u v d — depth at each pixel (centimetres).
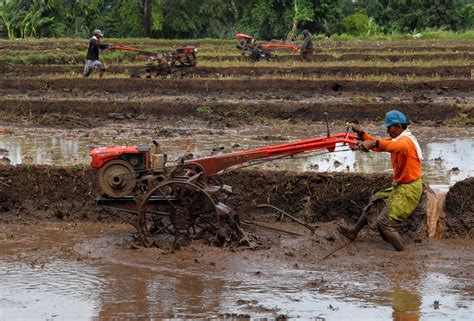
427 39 4994
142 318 764
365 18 5884
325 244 1011
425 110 2036
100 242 1018
